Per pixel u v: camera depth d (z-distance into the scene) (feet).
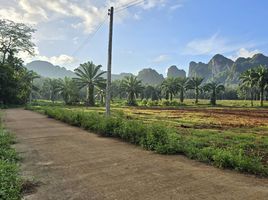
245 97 407.64
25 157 31.09
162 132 37.83
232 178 23.32
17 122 75.61
